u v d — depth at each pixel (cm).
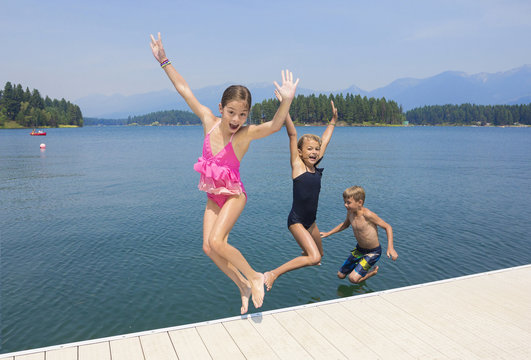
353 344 328
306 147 469
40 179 1880
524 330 352
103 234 914
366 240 623
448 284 459
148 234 914
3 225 998
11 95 14775
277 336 341
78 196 1417
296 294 590
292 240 855
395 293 434
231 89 287
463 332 348
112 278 655
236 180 314
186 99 332
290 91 283
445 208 1170
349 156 3127
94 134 10038
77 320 516
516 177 1872
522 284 459
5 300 573
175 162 2766
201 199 1352
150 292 601
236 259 334
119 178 1911
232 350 318
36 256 764
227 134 308
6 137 7681
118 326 502
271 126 297
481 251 771
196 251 792
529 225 971
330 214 1093
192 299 578
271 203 1255
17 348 452
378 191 1475
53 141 6166
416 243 821
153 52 334
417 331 350
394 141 5744
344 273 655
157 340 334
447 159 2870
